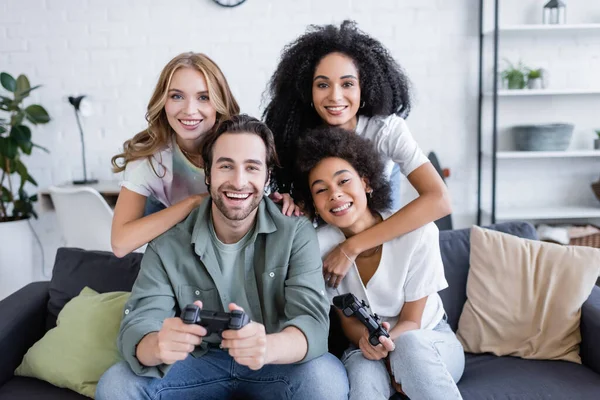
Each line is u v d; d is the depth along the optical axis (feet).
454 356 5.19
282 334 4.51
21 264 11.12
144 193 5.89
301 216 5.40
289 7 11.75
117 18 11.78
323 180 5.35
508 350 5.86
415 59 11.97
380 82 6.22
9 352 5.61
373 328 4.93
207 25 11.81
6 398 5.23
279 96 6.47
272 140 5.05
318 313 4.86
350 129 6.21
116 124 12.10
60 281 6.32
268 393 4.90
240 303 5.08
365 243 5.45
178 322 4.15
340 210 5.35
